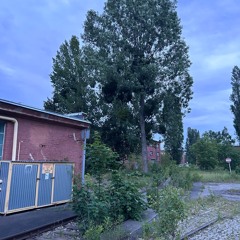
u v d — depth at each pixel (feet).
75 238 23.06
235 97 191.62
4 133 34.32
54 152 40.50
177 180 58.34
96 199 24.84
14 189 28.91
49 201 32.89
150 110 117.29
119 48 117.29
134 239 23.35
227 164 165.78
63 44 147.74
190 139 344.08
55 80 146.30
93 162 26.43
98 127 128.36
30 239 22.49
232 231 27.76
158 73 111.96
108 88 116.37
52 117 39.65
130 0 113.91
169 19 114.93
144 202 30.81
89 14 124.16
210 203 46.44
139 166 106.93
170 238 19.38
